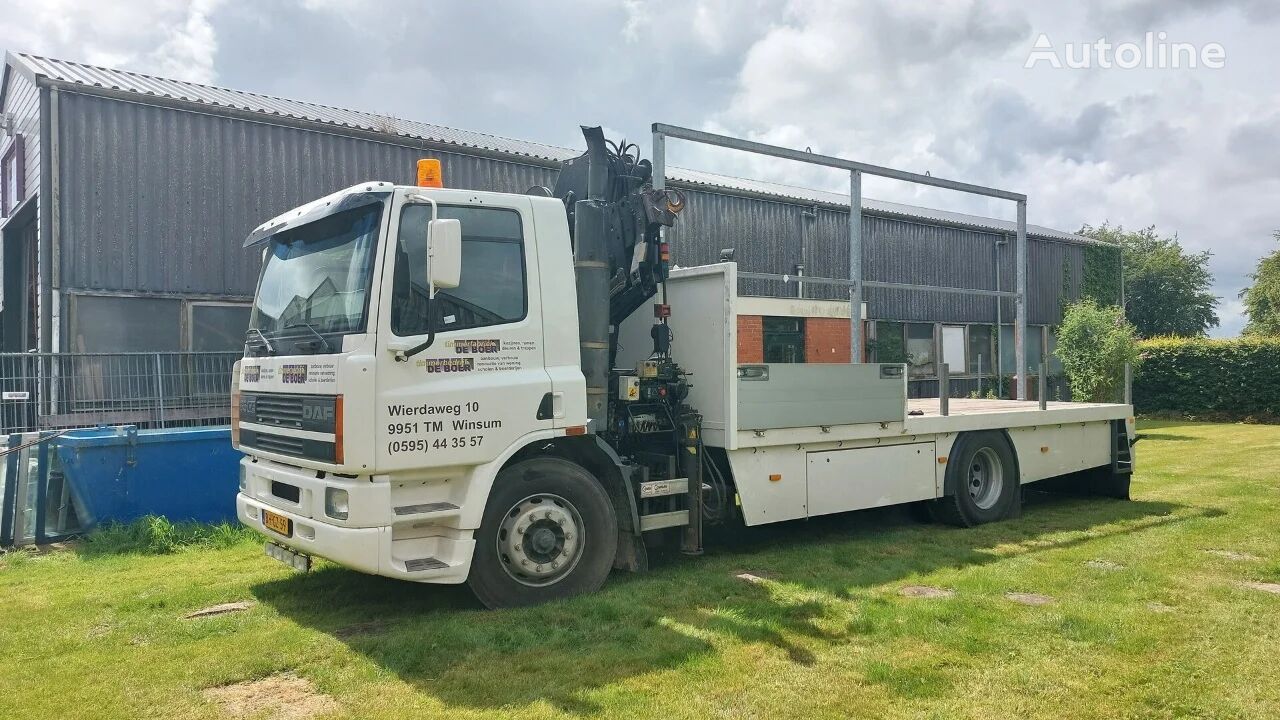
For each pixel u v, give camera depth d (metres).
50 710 3.72
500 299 5.12
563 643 4.53
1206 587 5.54
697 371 6.43
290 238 5.58
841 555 6.66
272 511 5.23
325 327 4.89
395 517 4.69
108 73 11.53
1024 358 9.91
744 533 7.59
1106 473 9.66
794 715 3.60
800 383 6.60
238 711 3.72
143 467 7.59
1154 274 45.91
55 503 7.76
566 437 5.51
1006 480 8.34
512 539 5.16
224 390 10.59
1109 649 4.35
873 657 4.27
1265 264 45.28
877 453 7.29
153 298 10.33
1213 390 23.00
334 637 4.69
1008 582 5.71
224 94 12.28
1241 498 9.41
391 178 12.12
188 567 6.44
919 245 19.42
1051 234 23.77
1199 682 3.91
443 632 4.67
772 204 16.94
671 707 3.69
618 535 5.82
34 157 11.23
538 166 13.48
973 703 3.71
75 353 9.62
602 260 5.68
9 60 11.84
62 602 5.44
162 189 10.42
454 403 4.84
